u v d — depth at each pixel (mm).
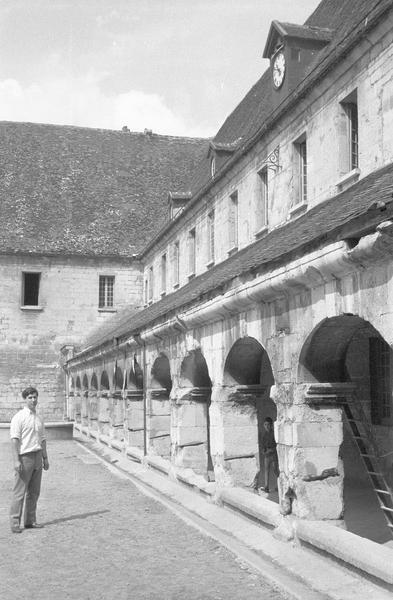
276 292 8211
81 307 35469
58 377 35125
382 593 6145
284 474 8312
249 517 9414
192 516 10523
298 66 13891
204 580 7059
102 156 40312
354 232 6176
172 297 19766
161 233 26453
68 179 38438
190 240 22641
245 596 6512
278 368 8508
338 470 8062
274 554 7770
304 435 8008
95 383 26812
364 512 11141
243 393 10680
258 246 12938
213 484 11484
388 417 12602
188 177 40219
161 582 7008
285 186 13805
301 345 7840
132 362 18328
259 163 15508
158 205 38281
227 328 10328
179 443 13273
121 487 13750
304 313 7742
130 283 35844
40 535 9250
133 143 41719
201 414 13336
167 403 16547
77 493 12969
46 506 11500
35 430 9625
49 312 35250
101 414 24000
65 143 40562
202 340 11664
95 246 35531
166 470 14078
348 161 11555
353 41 10477
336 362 8047
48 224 36000
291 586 6742
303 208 12852
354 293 6656
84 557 8062
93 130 42062
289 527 8094
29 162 38812
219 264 18031
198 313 11008
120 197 38219
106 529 9602
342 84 11383
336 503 8016
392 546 8773
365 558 6453
